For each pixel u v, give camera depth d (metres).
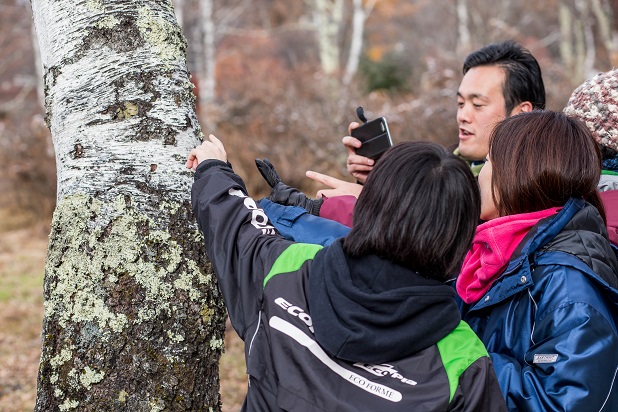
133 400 1.82
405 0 21.73
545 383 1.44
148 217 1.87
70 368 1.83
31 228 11.27
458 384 1.29
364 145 2.41
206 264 1.94
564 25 15.82
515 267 1.57
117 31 1.92
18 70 20.19
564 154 1.63
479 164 2.58
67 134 1.91
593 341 1.44
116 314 1.83
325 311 1.32
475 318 1.69
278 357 1.34
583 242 1.57
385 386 1.28
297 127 9.05
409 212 1.33
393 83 15.13
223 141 9.77
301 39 20.23
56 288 1.88
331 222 1.73
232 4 18.69
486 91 2.47
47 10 1.97
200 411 1.90
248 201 1.58
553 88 8.33
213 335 1.95
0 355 5.66
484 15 15.39
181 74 1.99
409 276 1.33
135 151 1.88
